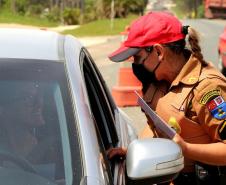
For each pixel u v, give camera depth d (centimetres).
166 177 300
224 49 1581
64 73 326
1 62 331
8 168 289
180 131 360
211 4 5388
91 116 309
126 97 1083
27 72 326
